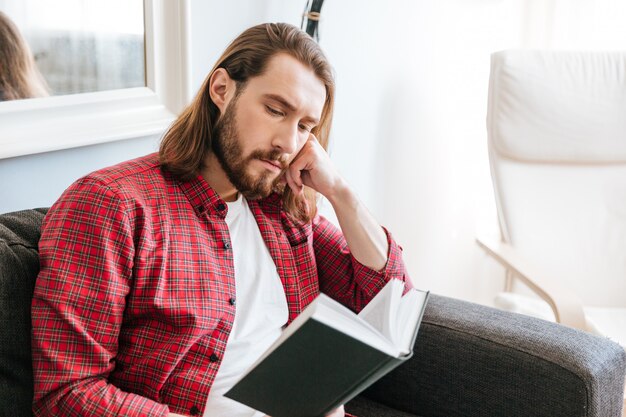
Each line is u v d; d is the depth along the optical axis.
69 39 1.36
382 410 1.39
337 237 1.42
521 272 1.91
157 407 1.01
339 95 2.09
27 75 1.31
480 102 2.62
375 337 0.92
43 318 1.00
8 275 1.05
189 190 1.15
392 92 2.29
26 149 1.30
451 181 2.60
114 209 1.04
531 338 1.29
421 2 2.30
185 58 1.56
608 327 1.95
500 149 2.18
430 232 2.59
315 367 0.87
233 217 1.23
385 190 2.37
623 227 2.21
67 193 1.06
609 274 2.18
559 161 2.20
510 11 2.58
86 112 1.41
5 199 1.32
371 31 2.15
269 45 1.14
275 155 1.15
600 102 2.17
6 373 1.04
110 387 1.01
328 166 1.29
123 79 1.47
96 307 1.01
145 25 1.49
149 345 1.08
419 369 1.37
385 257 1.36
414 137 2.42
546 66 2.16
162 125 1.54
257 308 1.22
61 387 0.99
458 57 2.50
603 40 2.53
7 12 1.26
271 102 1.13
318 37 1.83
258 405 0.93
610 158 2.20
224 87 1.16
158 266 1.08
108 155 1.49
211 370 1.12
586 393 1.22
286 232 1.31
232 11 1.71
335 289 1.42
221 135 1.16
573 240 2.18
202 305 1.11
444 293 2.70
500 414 1.30
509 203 2.17
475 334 1.32
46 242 1.02
